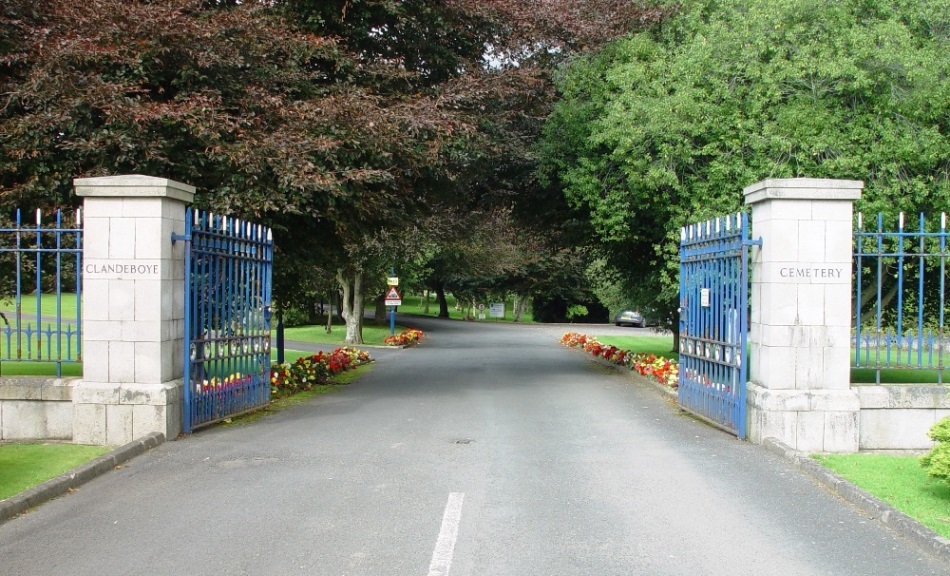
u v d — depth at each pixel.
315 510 6.14
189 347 9.12
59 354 9.00
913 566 4.97
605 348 23.84
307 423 10.16
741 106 13.50
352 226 14.68
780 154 12.88
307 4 14.38
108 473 7.38
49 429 8.84
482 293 57.25
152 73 12.23
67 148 11.14
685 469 7.50
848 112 12.87
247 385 10.86
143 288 8.77
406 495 6.56
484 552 5.19
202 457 8.02
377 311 48.88
